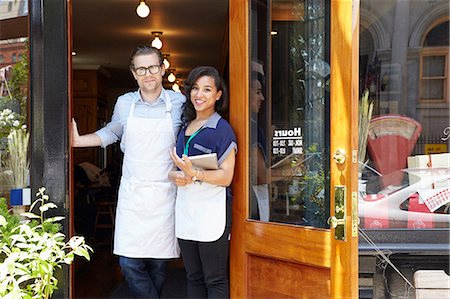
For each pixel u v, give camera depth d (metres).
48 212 2.88
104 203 6.56
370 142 3.61
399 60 4.19
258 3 2.89
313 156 2.71
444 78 4.18
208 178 2.75
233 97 2.98
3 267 2.17
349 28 2.45
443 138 3.87
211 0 5.34
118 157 8.71
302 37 2.75
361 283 3.10
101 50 7.92
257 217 2.92
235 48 2.96
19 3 2.94
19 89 2.98
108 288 4.34
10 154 2.97
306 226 2.70
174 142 3.04
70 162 2.93
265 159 2.89
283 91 2.83
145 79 3.01
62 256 2.33
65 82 2.89
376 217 3.26
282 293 2.79
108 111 10.95
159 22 6.32
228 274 3.20
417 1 4.18
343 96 2.47
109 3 5.39
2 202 2.81
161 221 3.04
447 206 3.27
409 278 3.08
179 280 4.51
